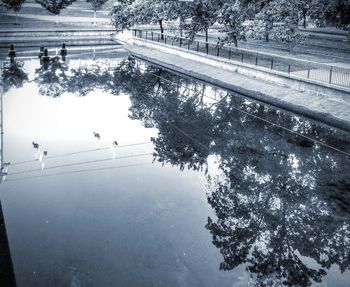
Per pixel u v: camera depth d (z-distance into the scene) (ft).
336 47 117.19
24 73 109.19
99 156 57.52
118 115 76.54
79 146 60.90
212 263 34.30
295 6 106.52
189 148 61.36
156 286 31.01
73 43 164.76
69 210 42.45
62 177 50.49
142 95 91.45
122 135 66.13
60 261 33.71
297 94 79.30
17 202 43.83
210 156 58.54
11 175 50.44
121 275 32.14
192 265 33.91
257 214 43.04
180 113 78.33
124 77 108.78
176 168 54.44
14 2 182.50
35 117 73.36
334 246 37.68
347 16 105.60
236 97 89.20
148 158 57.47
